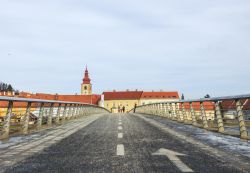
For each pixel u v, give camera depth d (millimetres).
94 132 12672
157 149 7824
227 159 6434
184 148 8023
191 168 5520
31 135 11805
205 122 14758
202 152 7363
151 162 6082
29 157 6770
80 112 32031
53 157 6738
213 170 5363
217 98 12102
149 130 13602
